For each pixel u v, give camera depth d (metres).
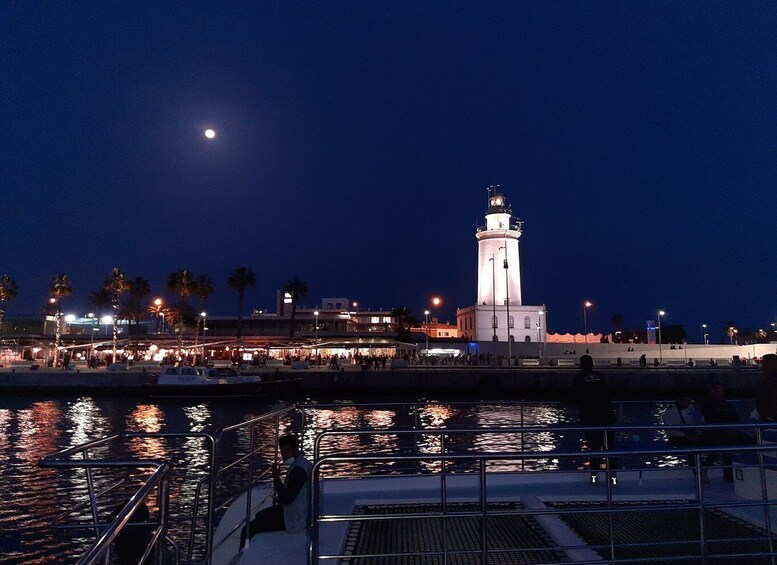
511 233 96.31
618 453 4.85
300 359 79.44
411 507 7.57
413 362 71.69
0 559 12.77
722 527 6.60
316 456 7.30
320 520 5.04
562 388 55.94
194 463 21.53
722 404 9.12
